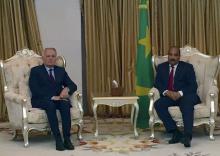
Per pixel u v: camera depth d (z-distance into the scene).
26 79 4.57
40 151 3.99
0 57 5.63
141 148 4.03
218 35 5.77
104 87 5.82
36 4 5.67
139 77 4.96
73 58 5.78
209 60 4.65
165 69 4.55
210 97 4.29
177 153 3.81
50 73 4.41
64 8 5.72
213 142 4.24
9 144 4.32
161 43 5.77
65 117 4.11
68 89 4.34
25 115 4.10
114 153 3.86
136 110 4.47
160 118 4.29
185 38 5.78
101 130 4.95
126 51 5.76
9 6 5.57
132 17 5.70
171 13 5.75
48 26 5.71
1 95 5.68
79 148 4.09
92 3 5.68
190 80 4.46
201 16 5.72
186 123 4.09
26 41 5.66
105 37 5.77
